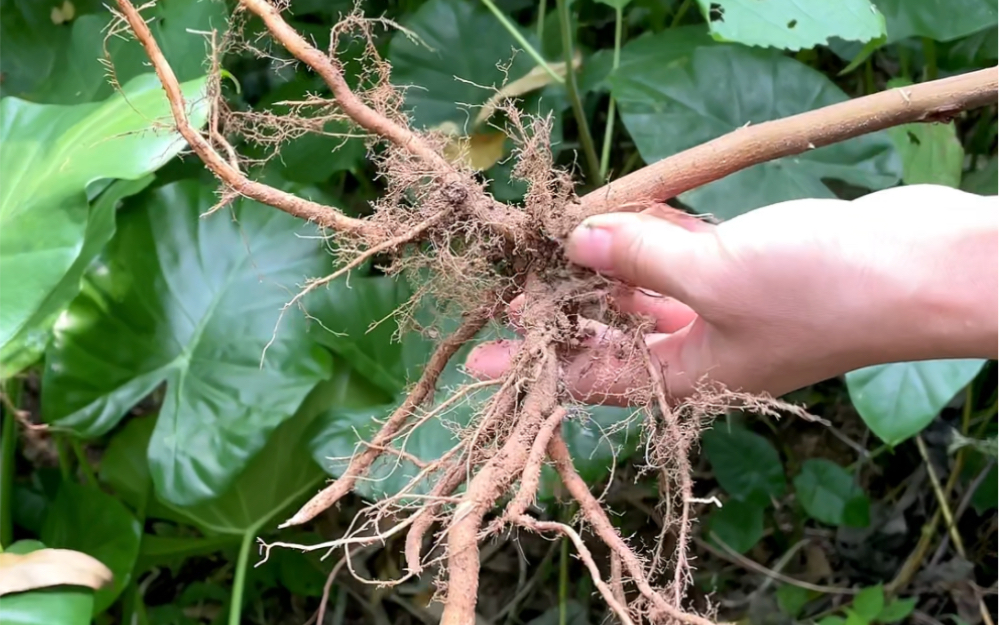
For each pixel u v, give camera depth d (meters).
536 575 0.54
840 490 0.50
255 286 0.44
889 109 0.33
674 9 0.56
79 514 0.45
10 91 0.50
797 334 0.33
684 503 0.30
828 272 0.31
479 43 0.48
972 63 0.49
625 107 0.45
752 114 0.45
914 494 0.53
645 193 0.35
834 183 0.50
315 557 0.53
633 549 0.32
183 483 0.41
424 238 0.35
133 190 0.42
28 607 0.33
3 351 0.39
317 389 0.46
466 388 0.33
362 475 0.34
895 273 0.31
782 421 0.57
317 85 0.47
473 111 0.47
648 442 0.32
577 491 0.31
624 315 0.35
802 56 0.54
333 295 0.45
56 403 0.42
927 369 0.40
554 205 0.35
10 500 0.48
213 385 0.43
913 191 0.33
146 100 0.38
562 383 0.33
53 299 0.40
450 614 0.27
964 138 0.55
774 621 0.51
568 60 0.46
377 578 0.54
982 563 0.52
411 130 0.39
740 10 0.38
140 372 0.43
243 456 0.41
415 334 0.45
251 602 0.54
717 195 0.43
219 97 0.36
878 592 0.48
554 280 0.35
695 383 0.35
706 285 0.32
